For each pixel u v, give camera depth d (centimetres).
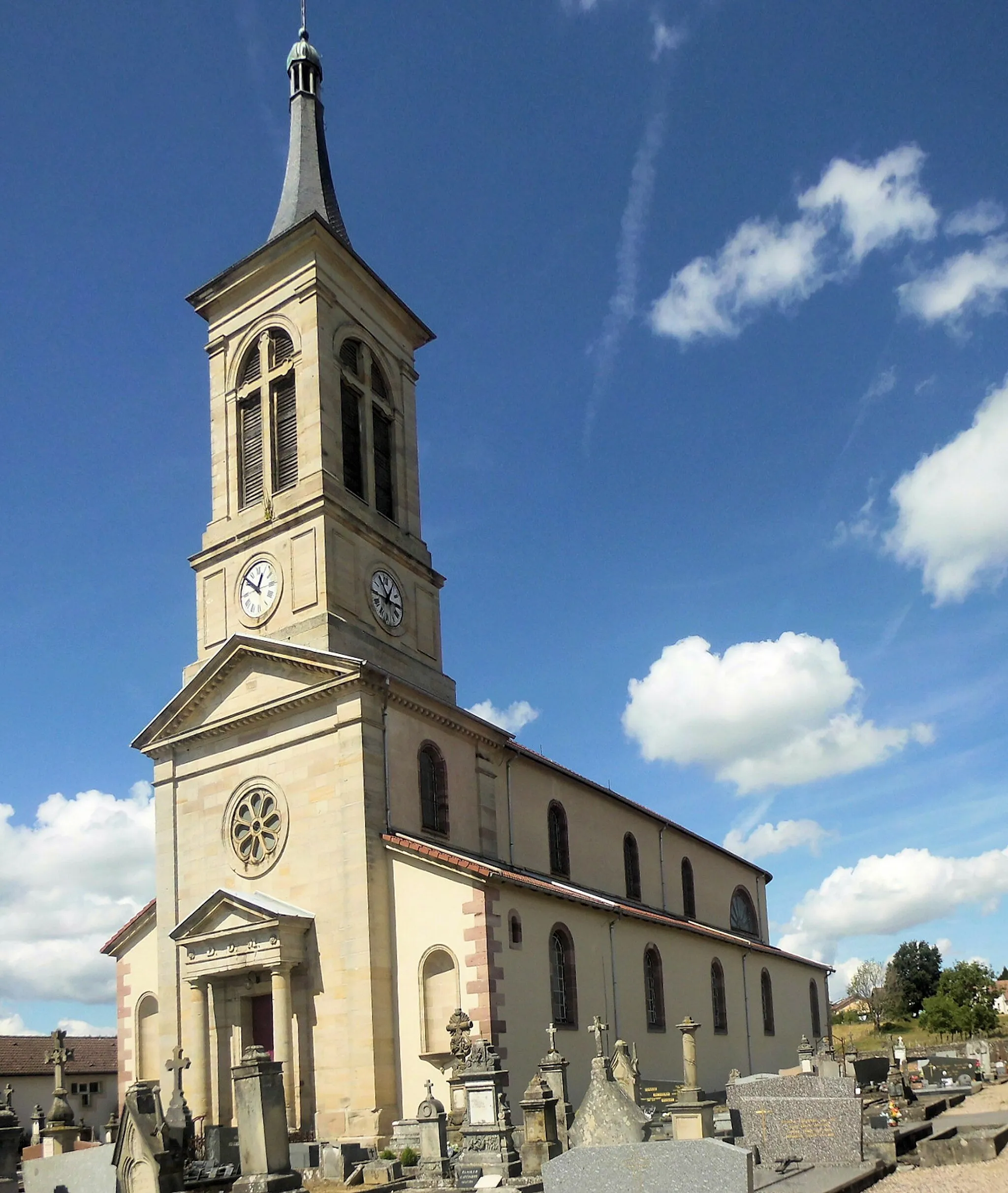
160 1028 3788
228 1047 3553
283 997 3388
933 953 14250
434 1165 2672
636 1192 1636
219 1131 2853
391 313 4619
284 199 4728
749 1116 2345
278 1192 2077
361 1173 2728
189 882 3875
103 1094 6259
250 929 3450
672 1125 2845
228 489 4234
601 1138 2041
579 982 3875
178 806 3975
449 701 4272
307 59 4966
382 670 3800
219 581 4128
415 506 4503
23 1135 3102
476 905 3331
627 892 5347
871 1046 10712
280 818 3688
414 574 4328
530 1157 2497
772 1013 6000
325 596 3806
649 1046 4359
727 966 5528
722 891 6612
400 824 3625
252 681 3869
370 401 4366
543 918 3722
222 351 4406
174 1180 2039
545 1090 2539
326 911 3494
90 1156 2245
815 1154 2255
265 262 4312
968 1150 2262
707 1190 1598
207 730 3916
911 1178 2092
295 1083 3344
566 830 4828
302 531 3928
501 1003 3300
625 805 5497
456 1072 3056
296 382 4141
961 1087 4522
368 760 3566
